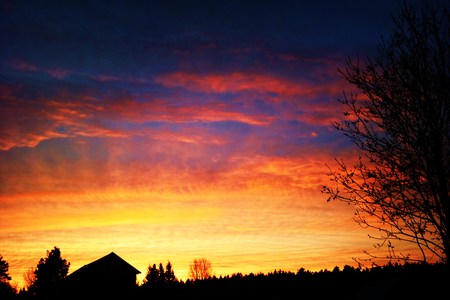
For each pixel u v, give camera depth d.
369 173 8.74
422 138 8.34
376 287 21.77
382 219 8.58
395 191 8.40
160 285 52.03
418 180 8.30
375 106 9.05
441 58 8.65
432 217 8.12
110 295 41.19
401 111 8.69
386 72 9.12
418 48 8.88
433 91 8.61
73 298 40.91
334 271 38.81
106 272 41.81
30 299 44.00
